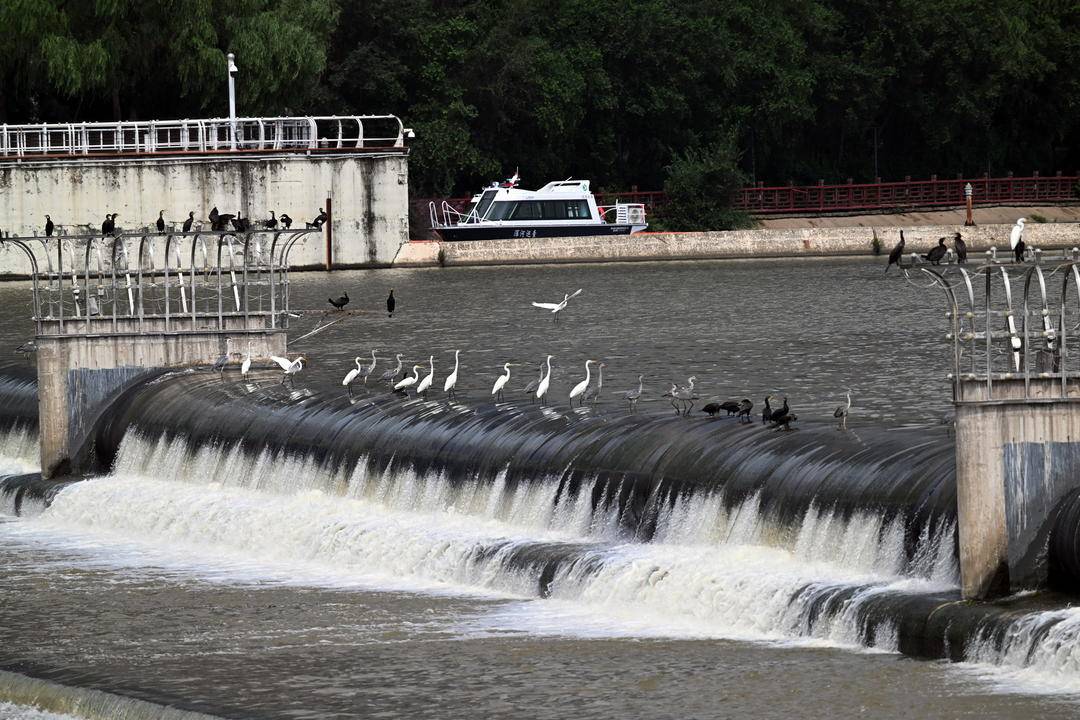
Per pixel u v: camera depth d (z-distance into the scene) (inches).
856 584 3363.7
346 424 4734.3
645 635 3444.9
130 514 4827.8
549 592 3789.4
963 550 3122.5
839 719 2891.2
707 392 5526.6
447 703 3132.4
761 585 3442.4
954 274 7578.7
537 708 3073.3
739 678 3129.9
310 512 4493.1
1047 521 3122.5
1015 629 2982.3
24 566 4426.7
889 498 3449.8
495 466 4298.7
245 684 3307.1
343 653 3484.3
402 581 4062.5
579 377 5994.1
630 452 4060.0
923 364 6156.5
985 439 3097.9
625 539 3961.6
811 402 5236.2
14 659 3563.0
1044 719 2780.5
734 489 3769.7
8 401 5856.3
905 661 3102.9
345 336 7578.7
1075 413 3115.2
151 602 4005.9
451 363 6491.1
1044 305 3213.6
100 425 5339.6
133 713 3191.4
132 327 5378.9
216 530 4603.8
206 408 5093.5
